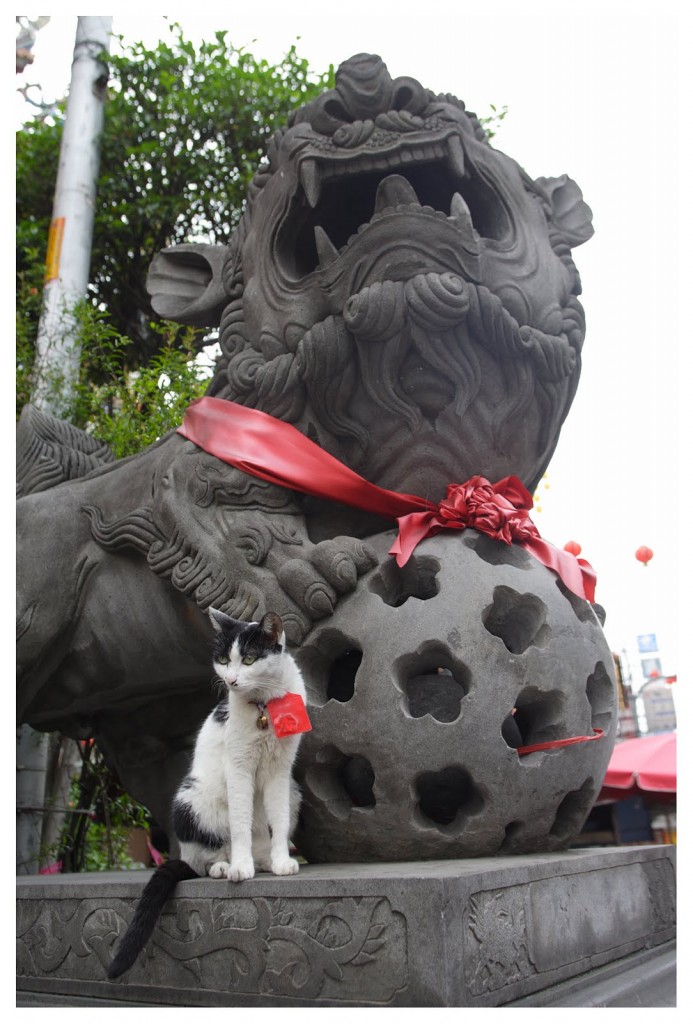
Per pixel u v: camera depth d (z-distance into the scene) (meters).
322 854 2.88
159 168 7.86
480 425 3.36
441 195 3.52
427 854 2.71
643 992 2.39
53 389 5.68
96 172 7.18
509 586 2.97
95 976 2.59
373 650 2.85
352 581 3.01
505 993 2.08
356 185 3.47
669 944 3.10
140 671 3.81
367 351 3.22
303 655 2.99
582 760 2.90
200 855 2.63
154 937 2.44
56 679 4.00
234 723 2.51
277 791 2.55
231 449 3.35
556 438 3.73
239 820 2.44
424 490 3.39
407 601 2.93
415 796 2.72
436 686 3.03
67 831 5.70
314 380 3.29
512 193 3.46
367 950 2.03
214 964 2.30
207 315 3.98
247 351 3.53
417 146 3.17
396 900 2.02
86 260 6.86
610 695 3.16
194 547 3.24
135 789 4.24
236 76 7.67
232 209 7.94
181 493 3.37
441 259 3.13
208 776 2.65
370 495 3.28
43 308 6.55
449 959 1.93
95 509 3.79
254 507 3.28
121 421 5.63
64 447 4.30
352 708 2.80
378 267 3.15
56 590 3.74
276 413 3.44
